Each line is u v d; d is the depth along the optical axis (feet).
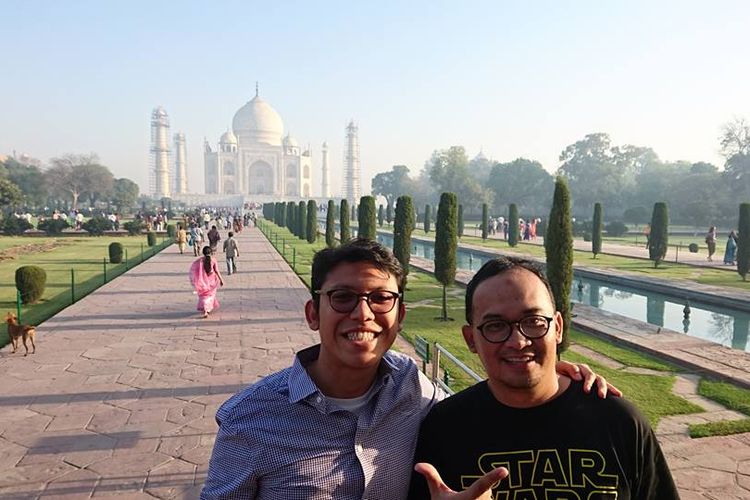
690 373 25.76
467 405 6.03
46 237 117.39
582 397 5.82
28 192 228.63
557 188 26.96
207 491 5.77
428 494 6.06
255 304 41.98
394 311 6.04
